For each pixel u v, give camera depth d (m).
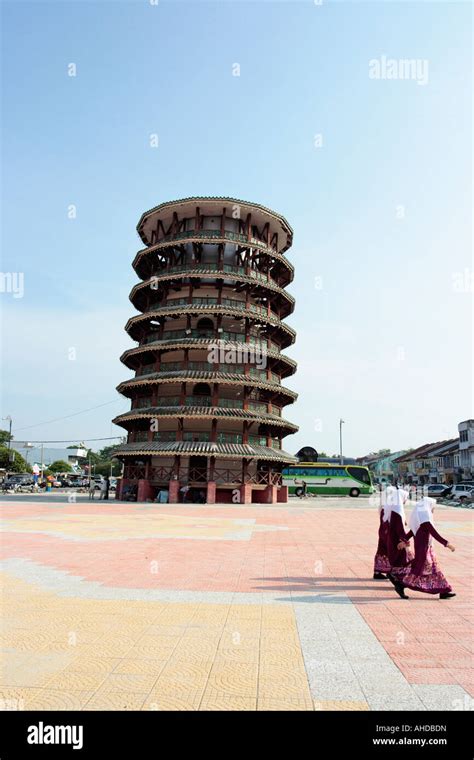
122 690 5.41
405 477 121.75
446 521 28.66
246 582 10.60
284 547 15.88
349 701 5.23
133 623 7.70
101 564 12.45
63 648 6.62
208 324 43.06
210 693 5.37
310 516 29.31
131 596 9.32
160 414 38.94
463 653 6.61
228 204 44.25
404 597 9.42
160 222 47.03
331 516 29.69
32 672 5.86
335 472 62.81
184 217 46.69
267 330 45.22
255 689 5.46
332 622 7.88
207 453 37.56
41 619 7.88
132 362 46.50
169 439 40.00
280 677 5.77
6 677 5.73
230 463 41.00
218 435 39.66
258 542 16.95
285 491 44.59
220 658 6.32
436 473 103.12
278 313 47.94
